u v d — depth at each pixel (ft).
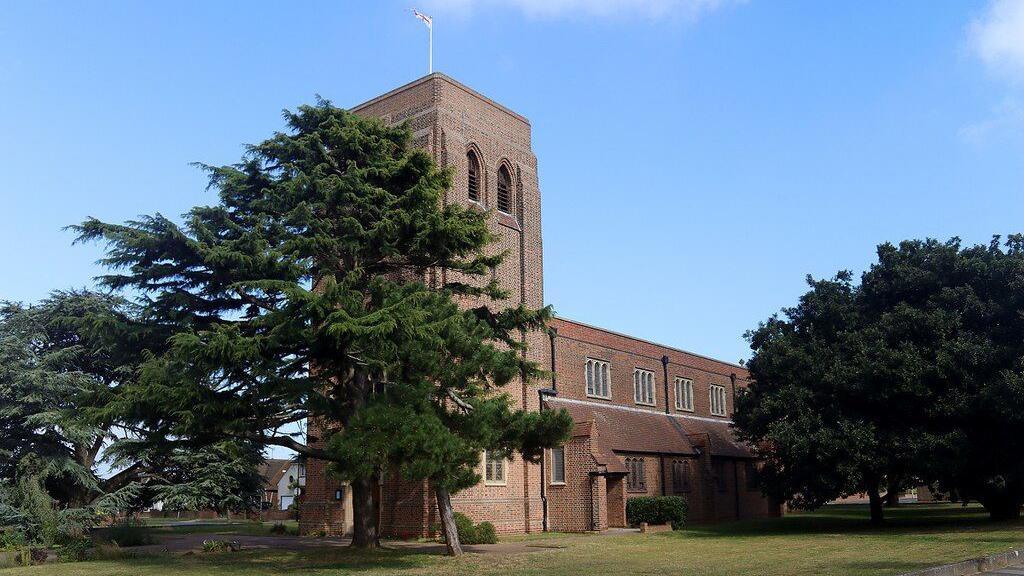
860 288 129.29
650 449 148.66
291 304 68.95
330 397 82.89
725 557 79.10
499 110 132.46
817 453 112.78
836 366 116.67
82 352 131.85
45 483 124.57
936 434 109.40
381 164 85.92
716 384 199.41
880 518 129.49
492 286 92.12
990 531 101.40
